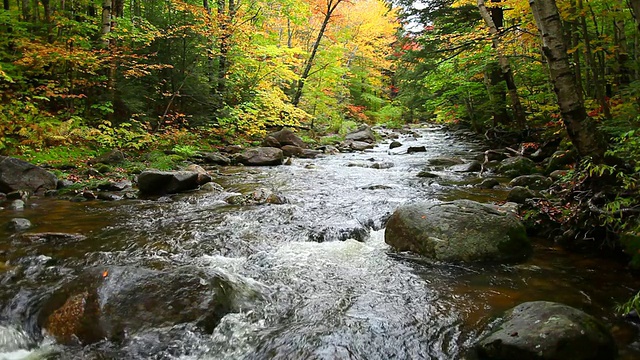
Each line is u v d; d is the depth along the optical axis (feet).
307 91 74.38
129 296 10.98
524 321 9.50
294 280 13.84
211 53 51.39
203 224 19.88
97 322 10.41
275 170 38.40
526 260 15.31
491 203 22.53
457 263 15.05
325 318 11.21
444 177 33.40
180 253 16.20
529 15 34.76
